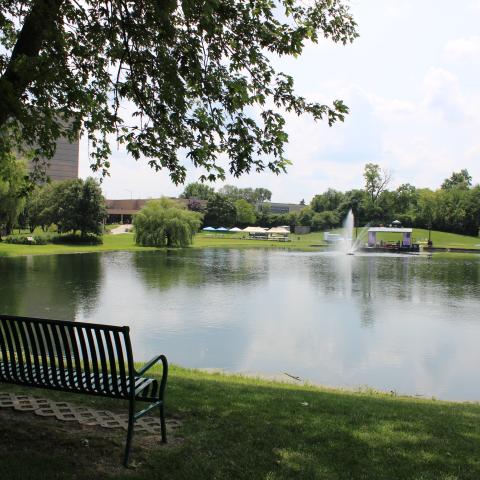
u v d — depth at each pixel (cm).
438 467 445
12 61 654
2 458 419
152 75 752
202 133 768
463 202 10994
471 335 1734
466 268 4406
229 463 425
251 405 637
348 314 2117
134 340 1584
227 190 18712
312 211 13162
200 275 3484
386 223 11331
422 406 781
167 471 407
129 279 3144
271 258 5356
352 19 883
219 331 1739
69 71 754
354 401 764
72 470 403
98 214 6844
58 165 10912
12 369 502
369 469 430
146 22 717
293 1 835
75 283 2873
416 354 1479
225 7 701
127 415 548
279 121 750
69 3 782
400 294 2736
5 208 4778
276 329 1792
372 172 11125
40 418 532
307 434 513
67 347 473
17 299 2272
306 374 1265
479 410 798
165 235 6825
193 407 597
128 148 844
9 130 1030
